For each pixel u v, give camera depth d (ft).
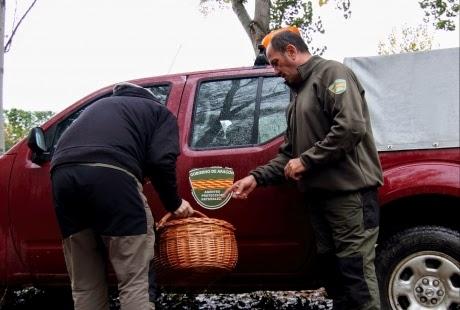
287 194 12.85
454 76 12.17
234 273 13.32
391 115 12.48
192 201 13.35
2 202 14.38
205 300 19.26
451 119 12.09
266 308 17.87
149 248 10.66
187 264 11.20
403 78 12.50
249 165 13.14
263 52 14.38
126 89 11.54
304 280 13.05
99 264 11.16
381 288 12.29
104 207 10.23
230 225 11.78
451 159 12.02
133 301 10.26
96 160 10.30
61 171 10.47
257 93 13.78
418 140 12.25
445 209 12.73
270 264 13.06
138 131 10.75
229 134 13.66
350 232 11.08
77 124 10.88
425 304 12.12
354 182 11.03
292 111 11.93
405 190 12.06
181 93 14.29
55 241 14.02
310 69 11.58
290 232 12.85
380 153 12.53
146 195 13.53
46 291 17.88
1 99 20.80
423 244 12.09
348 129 10.62
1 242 14.42
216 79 14.20
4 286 14.65
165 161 10.68
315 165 10.92
